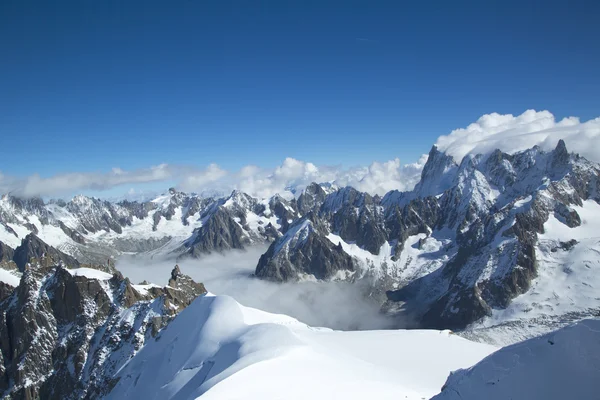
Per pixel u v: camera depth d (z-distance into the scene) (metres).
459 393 39.72
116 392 122.12
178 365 115.62
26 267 161.00
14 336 146.00
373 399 74.25
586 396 31.02
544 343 36.03
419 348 133.50
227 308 130.38
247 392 71.25
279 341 104.06
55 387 134.75
